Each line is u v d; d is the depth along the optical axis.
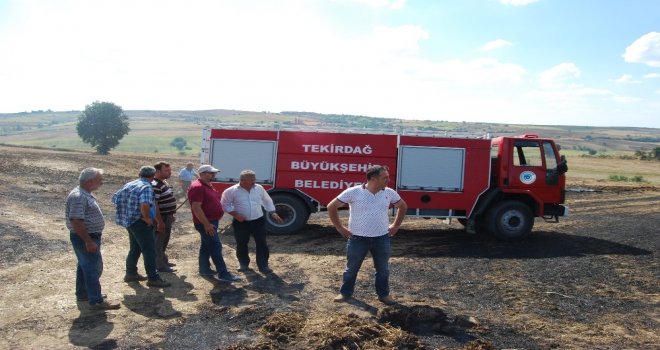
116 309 6.70
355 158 12.32
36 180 18.48
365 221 6.86
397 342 5.67
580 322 6.74
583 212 17.84
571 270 9.30
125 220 7.52
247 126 12.47
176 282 8.03
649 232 13.21
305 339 5.82
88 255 6.56
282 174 12.39
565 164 12.15
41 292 7.34
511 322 6.63
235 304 7.02
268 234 12.49
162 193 8.45
